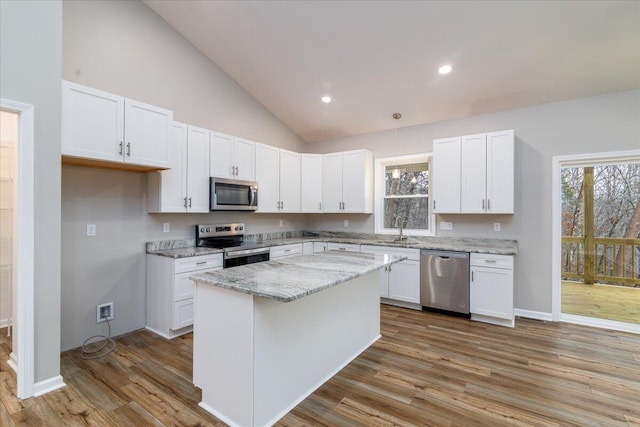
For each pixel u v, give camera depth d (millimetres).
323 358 2299
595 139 3334
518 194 3721
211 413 1927
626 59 2891
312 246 4734
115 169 3076
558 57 2990
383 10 2836
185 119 3668
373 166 4918
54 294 2172
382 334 3182
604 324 3371
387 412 1939
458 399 2072
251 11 3119
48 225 2143
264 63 3852
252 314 1722
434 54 3213
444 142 3924
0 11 1928
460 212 3811
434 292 3795
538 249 3615
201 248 3543
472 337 3096
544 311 3590
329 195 4953
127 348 2828
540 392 2146
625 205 3359
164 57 3455
